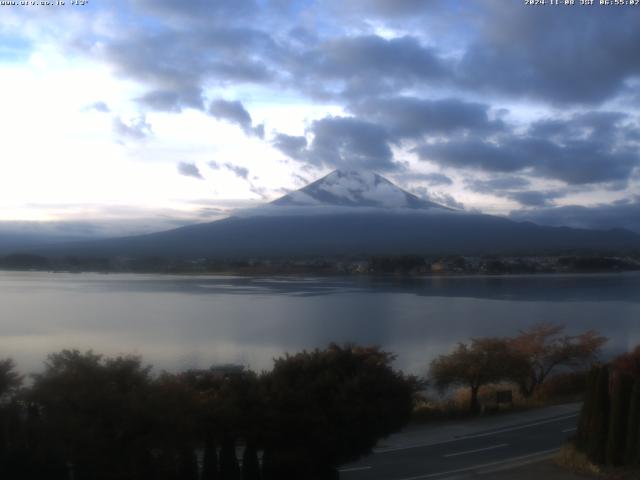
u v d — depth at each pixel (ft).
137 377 44.42
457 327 202.49
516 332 187.32
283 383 50.06
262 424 47.80
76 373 42.73
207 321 220.64
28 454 41.11
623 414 53.98
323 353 54.13
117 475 40.93
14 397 42.73
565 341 115.55
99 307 269.64
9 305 278.46
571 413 84.64
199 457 54.60
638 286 392.68
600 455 55.01
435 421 80.18
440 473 57.26
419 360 139.85
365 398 50.24
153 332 192.85
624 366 75.56
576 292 346.13
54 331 196.24
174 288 381.81
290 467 48.55
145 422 41.65
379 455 64.08
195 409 44.68
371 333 188.65
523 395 98.22
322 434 48.34
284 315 237.86
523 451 65.16
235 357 147.33
